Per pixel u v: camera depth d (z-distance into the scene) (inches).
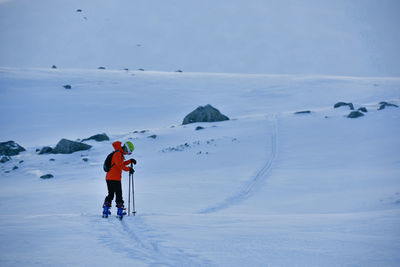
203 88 5172.2
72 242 366.6
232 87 5231.3
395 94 4411.9
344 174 1266.0
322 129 2336.4
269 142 2091.5
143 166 1686.8
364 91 4658.0
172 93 4872.0
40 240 374.0
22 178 1660.9
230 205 948.0
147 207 922.7
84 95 4566.9
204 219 517.0
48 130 3420.3
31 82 4901.6
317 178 1240.2
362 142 1902.1
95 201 1041.5
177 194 1091.3
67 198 1099.9
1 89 4544.8
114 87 4977.9
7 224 457.1
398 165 1338.6
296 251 341.1
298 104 4293.8
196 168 1584.6
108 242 369.4
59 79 5132.9
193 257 319.6
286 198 1002.7
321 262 307.1
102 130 3467.0
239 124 2716.5
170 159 1817.2
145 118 3909.9
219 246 357.1
